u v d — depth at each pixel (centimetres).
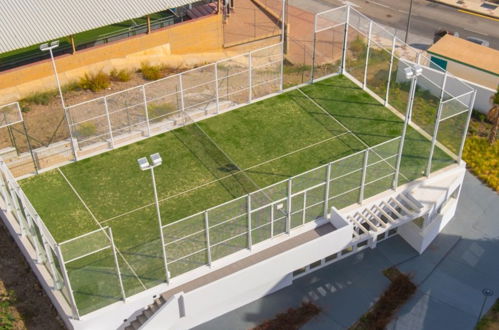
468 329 2753
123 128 3203
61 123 3569
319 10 5138
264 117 3347
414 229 3028
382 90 3462
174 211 2836
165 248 2530
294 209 2764
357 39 3616
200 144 3183
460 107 2941
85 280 2453
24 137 3328
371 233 2855
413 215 2917
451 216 3250
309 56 4400
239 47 4619
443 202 3098
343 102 3444
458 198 3309
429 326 2759
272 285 2833
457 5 5272
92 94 4016
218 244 2647
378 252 3055
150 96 3609
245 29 4734
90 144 3155
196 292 2542
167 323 2553
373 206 2959
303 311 2789
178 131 3259
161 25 4506
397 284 2898
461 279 2955
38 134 3488
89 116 3469
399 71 3353
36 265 2706
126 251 2633
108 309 2516
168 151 3147
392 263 3008
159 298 2612
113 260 2525
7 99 3894
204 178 2998
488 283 2941
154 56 4328
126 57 4325
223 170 3042
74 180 3012
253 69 3622
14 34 3991
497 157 3619
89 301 2494
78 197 2927
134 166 3069
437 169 3112
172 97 3353
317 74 4181
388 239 3120
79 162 3100
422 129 3238
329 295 2864
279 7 5025
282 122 3319
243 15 4891
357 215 2933
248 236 2697
